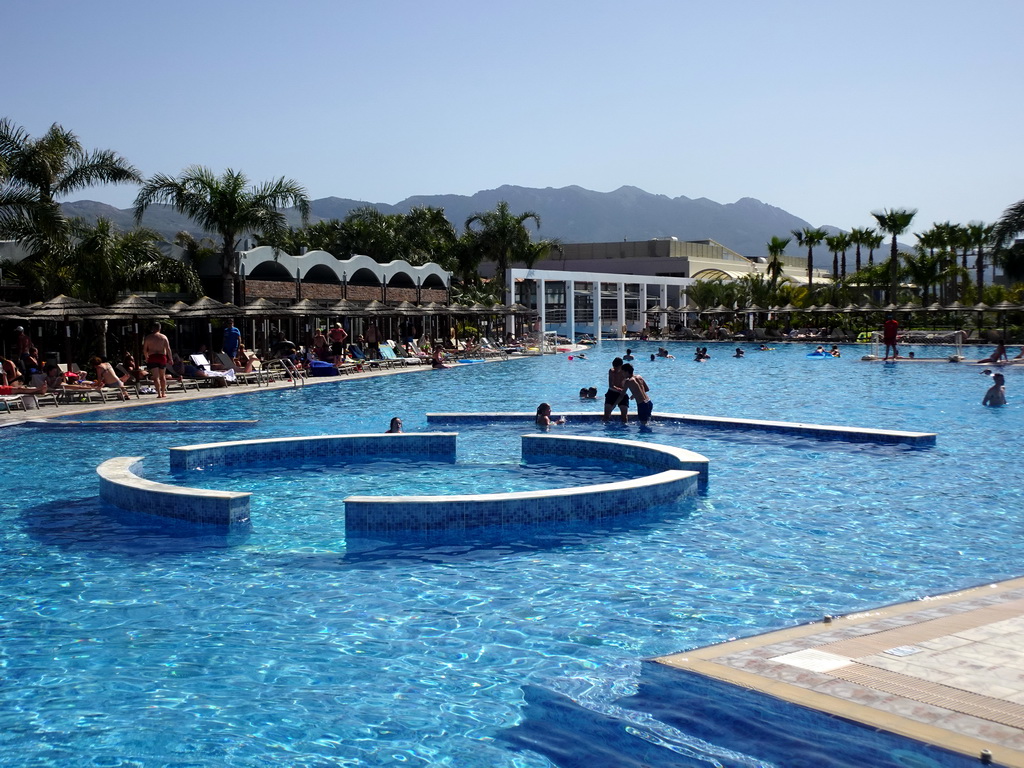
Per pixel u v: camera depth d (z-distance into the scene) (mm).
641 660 5355
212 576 7383
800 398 23016
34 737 4520
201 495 9117
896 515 9422
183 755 4328
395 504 8688
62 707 4871
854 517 9344
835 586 6941
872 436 14516
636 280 76062
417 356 38219
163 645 5801
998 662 4789
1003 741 3896
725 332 65688
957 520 9172
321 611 6469
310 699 4953
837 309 59875
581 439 13320
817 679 4652
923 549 8031
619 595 6785
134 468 12297
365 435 13758
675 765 4051
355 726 4621
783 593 6777
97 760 4281
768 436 15320
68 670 5387
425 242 59375
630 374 17328
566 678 5168
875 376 30609
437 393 24844
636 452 12477
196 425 17500
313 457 13484
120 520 9438
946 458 12992
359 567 7641
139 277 30922
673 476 10180
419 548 8258
